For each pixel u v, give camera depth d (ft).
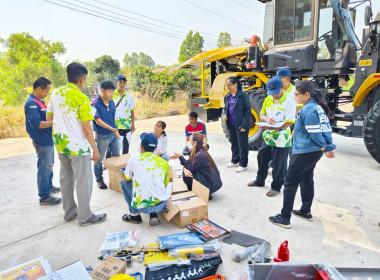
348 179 13.44
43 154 10.69
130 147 21.11
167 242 7.77
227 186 12.88
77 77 8.69
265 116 11.64
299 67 16.99
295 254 7.60
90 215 9.47
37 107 10.19
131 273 6.81
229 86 13.93
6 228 9.34
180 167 14.43
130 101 14.90
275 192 11.71
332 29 16.76
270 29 19.19
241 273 4.78
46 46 77.25
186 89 62.39
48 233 8.98
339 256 7.50
